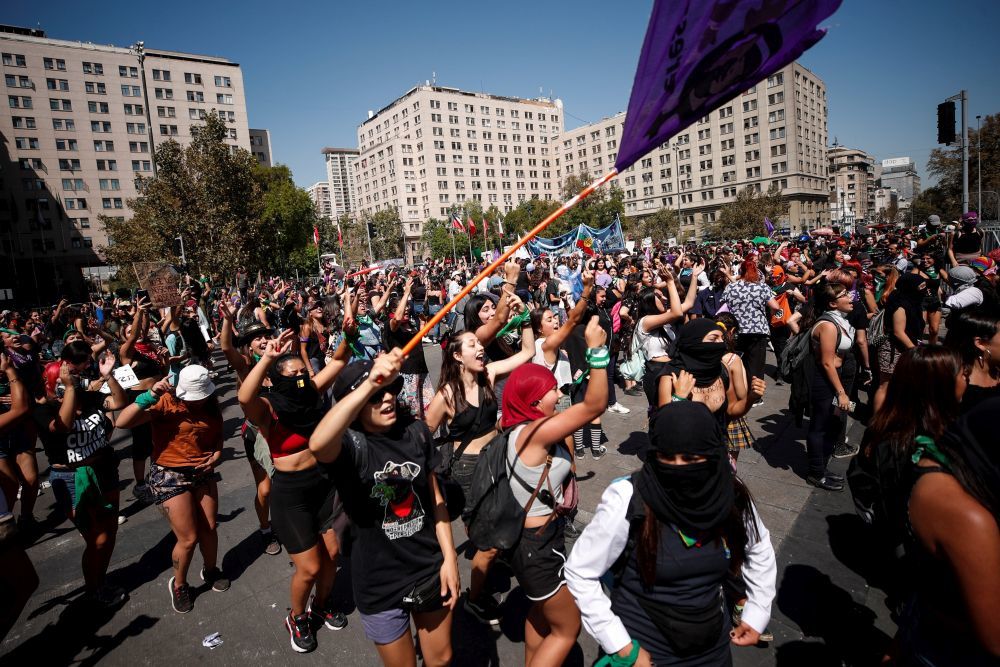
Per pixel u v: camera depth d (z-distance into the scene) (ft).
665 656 6.11
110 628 11.62
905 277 16.89
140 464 18.74
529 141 406.41
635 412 24.18
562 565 8.07
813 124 282.77
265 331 14.82
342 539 7.88
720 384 11.07
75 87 237.45
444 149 367.86
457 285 45.14
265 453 10.62
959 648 5.47
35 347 23.52
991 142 149.69
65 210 237.86
